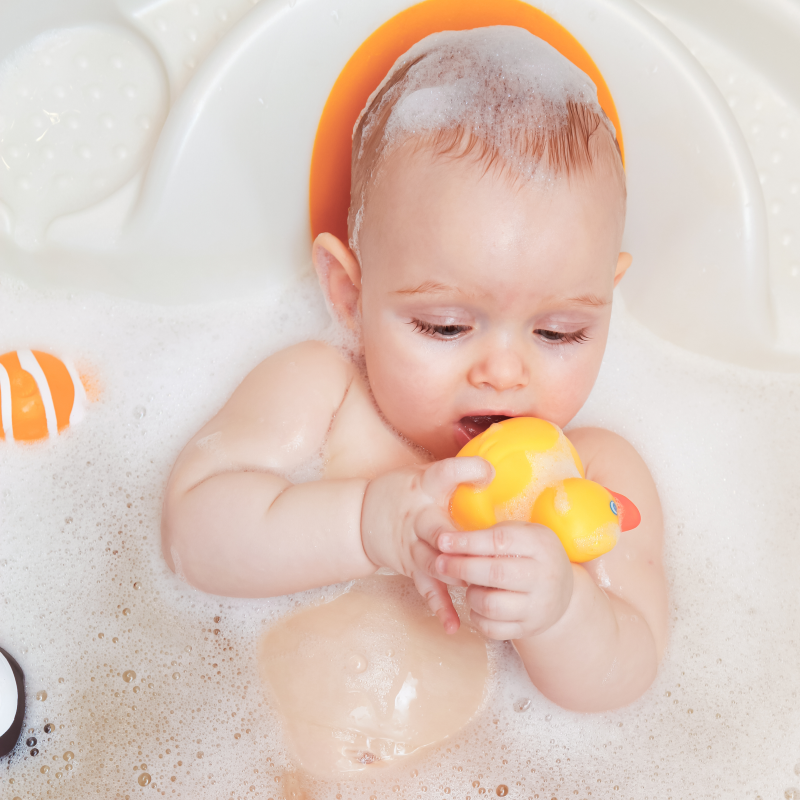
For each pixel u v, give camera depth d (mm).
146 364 1139
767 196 1144
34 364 1062
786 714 1055
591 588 821
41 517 1069
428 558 750
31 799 938
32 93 1095
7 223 1059
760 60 1152
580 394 897
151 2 1095
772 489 1175
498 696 957
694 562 1136
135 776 946
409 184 839
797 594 1128
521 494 762
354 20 993
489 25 1011
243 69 995
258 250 1114
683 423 1197
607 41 1025
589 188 837
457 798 930
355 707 891
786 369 1171
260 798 924
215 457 934
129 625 1016
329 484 869
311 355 1006
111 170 1086
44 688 993
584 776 972
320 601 937
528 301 817
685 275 1121
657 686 1035
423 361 858
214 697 965
